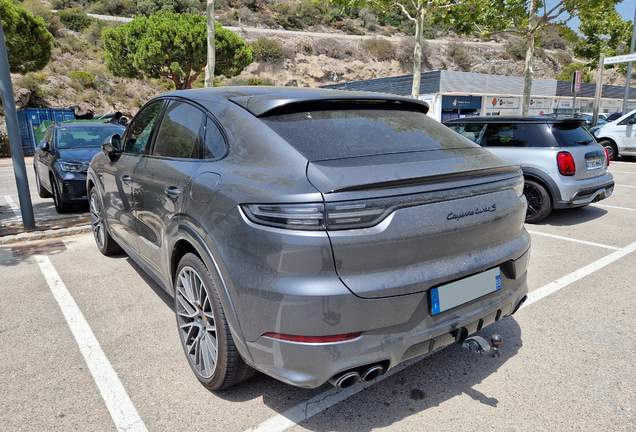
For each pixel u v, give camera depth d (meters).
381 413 2.19
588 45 19.91
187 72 24.41
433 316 1.93
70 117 23.86
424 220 1.86
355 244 1.72
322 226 1.70
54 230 5.55
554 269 4.26
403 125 2.42
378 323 1.79
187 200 2.29
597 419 2.12
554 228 5.83
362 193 1.75
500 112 27.81
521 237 2.38
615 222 6.07
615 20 18.50
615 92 36.09
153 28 22.66
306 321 1.72
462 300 2.01
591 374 2.50
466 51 57.41
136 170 3.12
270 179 1.88
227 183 2.04
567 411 2.18
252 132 2.14
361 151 2.03
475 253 2.07
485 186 2.11
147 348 2.82
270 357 1.84
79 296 3.65
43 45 19.97
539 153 5.89
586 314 3.28
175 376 2.51
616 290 3.72
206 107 2.55
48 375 2.53
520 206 2.33
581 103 33.44
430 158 2.12
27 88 27.70
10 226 6.02
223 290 1.98
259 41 48.19
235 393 2.36
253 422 2.12
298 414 2.18
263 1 71.12
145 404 2.26
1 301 3.56
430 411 2.20
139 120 3.50
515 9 13.39
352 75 50.47
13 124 5.45
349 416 2.17
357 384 2.45
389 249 1.78
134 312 3.34
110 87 33.38
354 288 1.73
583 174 5.84
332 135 2.10
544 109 30.44
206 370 2.31
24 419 2.14
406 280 1.82
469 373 2.54
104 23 46.22
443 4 11.55
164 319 3.23
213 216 2.04
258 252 1.81
